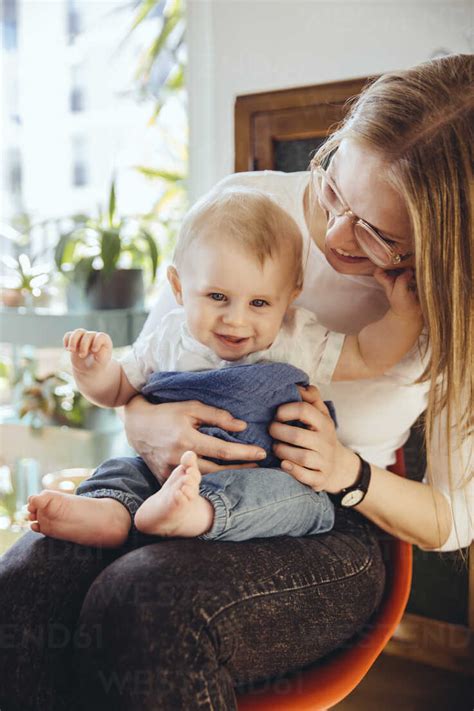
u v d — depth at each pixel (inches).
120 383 40.9
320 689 31.2
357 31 63.6
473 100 32.2
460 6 58.4
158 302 46.1
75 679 29.3
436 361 34.4
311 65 66.4
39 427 80.6
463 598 58.7
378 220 33.6
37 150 105.7
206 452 35.4
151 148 96.9
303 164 55.2
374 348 37.1
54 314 76.0
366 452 41.7
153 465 37.5
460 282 32.7
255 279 36.0
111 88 98.7
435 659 60.3
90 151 101.9
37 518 32.4
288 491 34.4
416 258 32.6
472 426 37.8
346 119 38.4
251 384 36.0
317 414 36.5
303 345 38.2
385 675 59.4
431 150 31.7
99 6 98.2
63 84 102.3
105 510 33.3
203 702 26.0
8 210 106.7
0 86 105.9
